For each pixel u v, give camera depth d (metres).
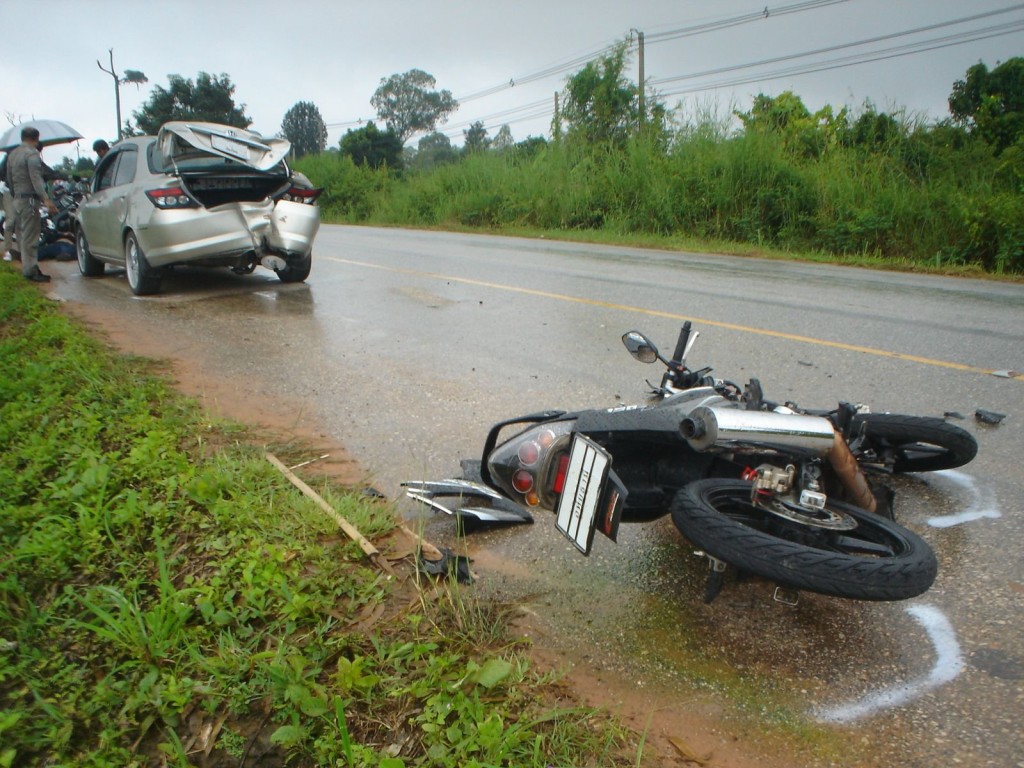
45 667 3.05
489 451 4.00
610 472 3.07
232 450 4.82
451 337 8.19
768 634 3.27
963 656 3.13
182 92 48.28
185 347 7.65
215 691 2.78
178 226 9.60
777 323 8.91
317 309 9.64
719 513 3.05
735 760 2.60
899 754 2.62
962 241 15.59
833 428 3.24
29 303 8.86
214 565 3.43
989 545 4.00
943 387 6.47
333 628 3.10
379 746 2.57
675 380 4.48
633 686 2.94
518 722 2.60
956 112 25.08
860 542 3.26
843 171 18.48
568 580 3.67
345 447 5.15
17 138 14.59
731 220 19.80
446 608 3.27
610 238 20.36
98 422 4.96
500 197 25.86
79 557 3.56
